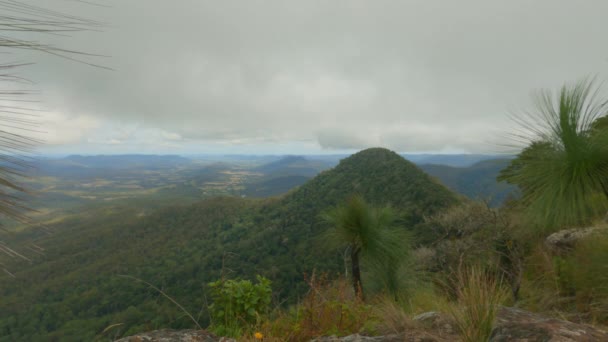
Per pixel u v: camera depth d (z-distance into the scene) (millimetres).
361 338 2352
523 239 4805
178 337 2549
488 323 1855
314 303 3098
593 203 2545
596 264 3104
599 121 2521
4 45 848
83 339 40969
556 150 2674
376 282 4496
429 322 2393
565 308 3164
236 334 2830
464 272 2150
